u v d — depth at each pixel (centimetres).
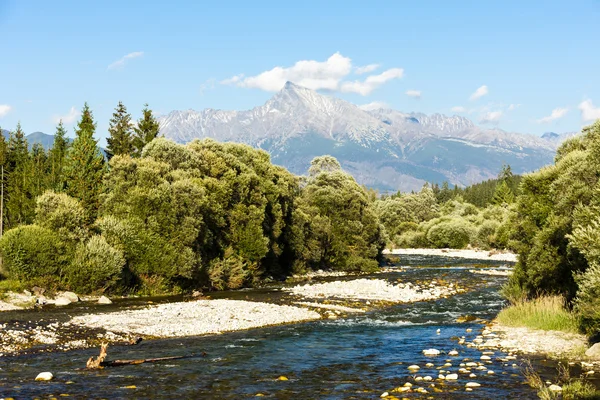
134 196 4650
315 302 4228
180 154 5491
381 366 2106
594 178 2984
